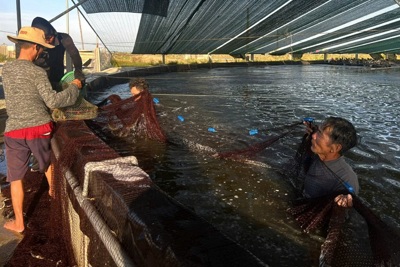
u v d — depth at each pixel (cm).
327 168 322
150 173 454
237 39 1970
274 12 1399
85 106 573
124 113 632
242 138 632
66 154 384
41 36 379
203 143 595
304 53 3241
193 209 359
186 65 2586
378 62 3167
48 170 432
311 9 1360
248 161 488
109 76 1540
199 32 1725
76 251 327
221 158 506
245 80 1861
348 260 271
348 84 1652
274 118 823
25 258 331
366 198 384
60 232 371
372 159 509
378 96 1226
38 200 446
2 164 569
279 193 393
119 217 257
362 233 304
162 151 542
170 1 1237
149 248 215
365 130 698
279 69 2788
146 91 621
